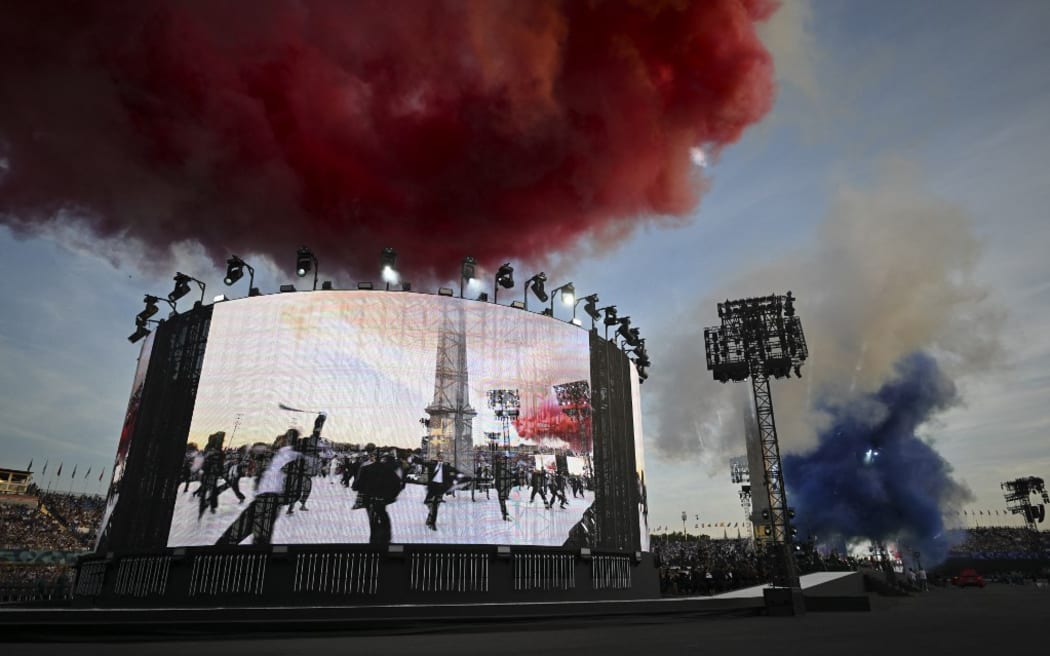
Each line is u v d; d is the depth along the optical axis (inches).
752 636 835.4
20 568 2938.0
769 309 1879.9
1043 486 4315.9
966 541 5654.5
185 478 1518.2
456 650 695.7
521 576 1549.0
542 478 1659.7
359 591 1412.4
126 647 783.7
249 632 974.4
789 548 1630.2
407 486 1513.3
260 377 1569.9
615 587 1728.6
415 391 1592.0
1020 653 601.6
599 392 1886.1
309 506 1465.3
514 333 1742.1
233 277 1726.1
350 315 1624.0
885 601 1556.3
